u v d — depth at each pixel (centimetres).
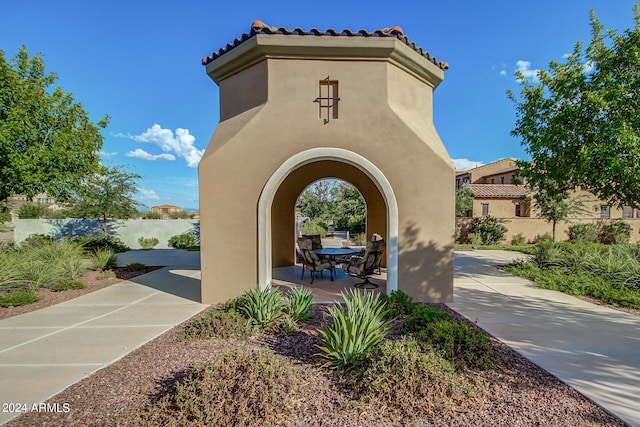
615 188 943
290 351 464
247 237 727
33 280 847
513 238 2339
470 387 346
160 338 529
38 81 1362
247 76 766
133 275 1088
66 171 1319
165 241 2223
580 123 912
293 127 725
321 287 887
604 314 650
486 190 2958
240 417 296
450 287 733
